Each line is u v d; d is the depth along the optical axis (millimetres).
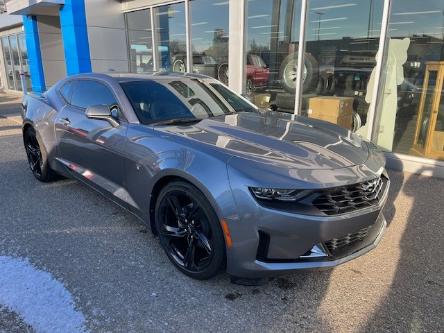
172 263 2936
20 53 15836
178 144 2824
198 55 8789
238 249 2395
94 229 3551
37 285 2680
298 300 2570
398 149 5773
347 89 6367
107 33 10328
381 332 2277
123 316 2383
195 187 2598
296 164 2488
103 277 2787
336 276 2848
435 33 5266
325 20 6363
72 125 3953
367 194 2564
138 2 9836
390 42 5664
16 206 4094
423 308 2490
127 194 3326
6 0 15430
